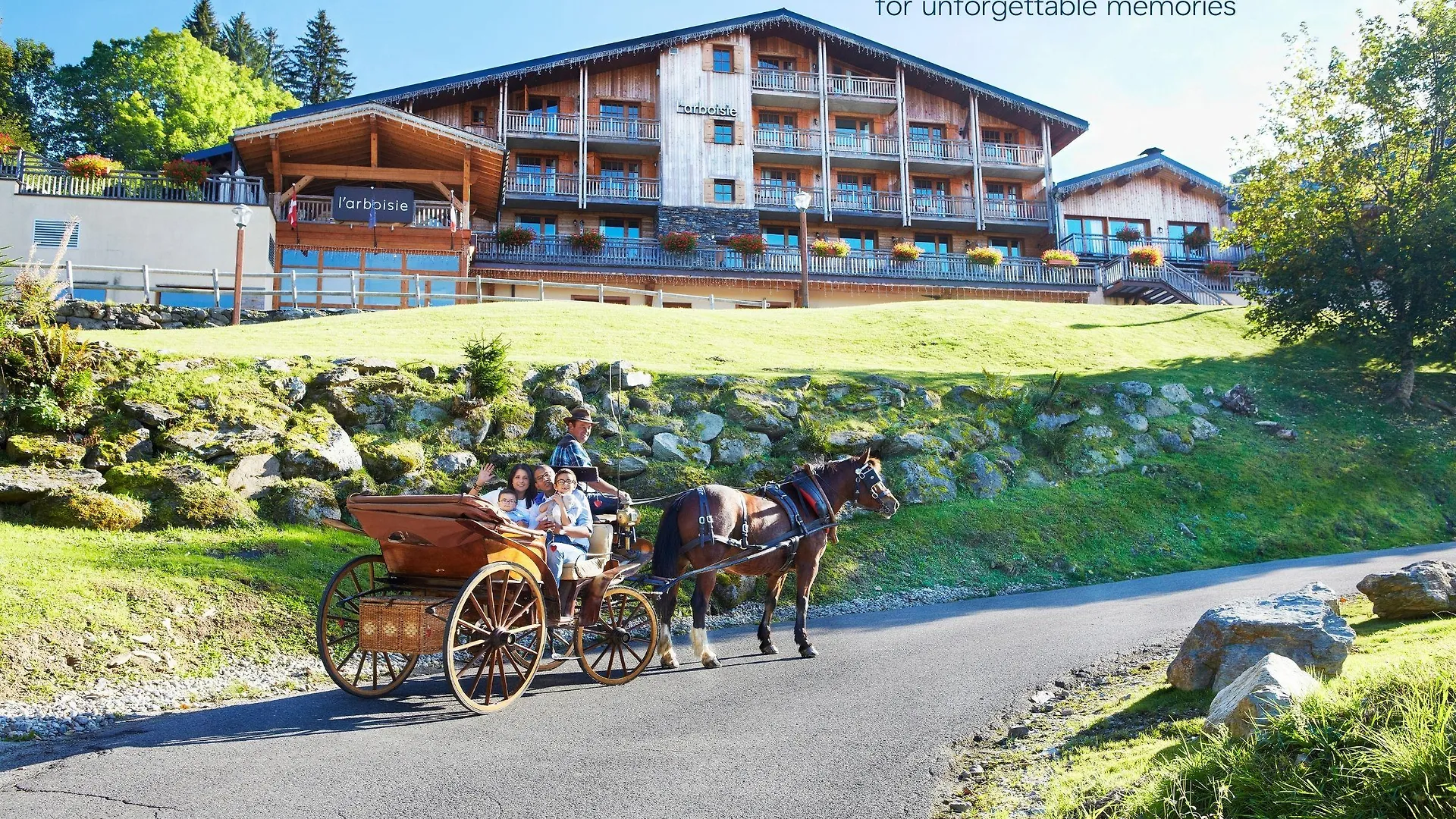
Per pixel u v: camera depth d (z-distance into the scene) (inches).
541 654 305.0
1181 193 1982.0
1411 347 1018.1
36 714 277.0
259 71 3309.5
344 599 309.6
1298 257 1069.8
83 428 523.2
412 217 1275.8
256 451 532.1
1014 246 1959.9
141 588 377.1
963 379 839.1
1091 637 385.7
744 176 1797.5
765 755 243.1
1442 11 1023.6
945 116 1952.5
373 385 619.8
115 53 2618.1
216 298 975.0
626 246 1670.8
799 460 652.7
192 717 283.0
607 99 1806.1
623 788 218.4
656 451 625.3
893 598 520.4
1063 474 724.0
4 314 565.0
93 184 1163.9
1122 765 208.5
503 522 283.0
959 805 206.1
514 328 908.6
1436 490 813.9
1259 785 166.4
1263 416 900.0
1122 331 1176.8
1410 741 157.5
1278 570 564.4
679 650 398.6
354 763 236.7
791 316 1136.8
